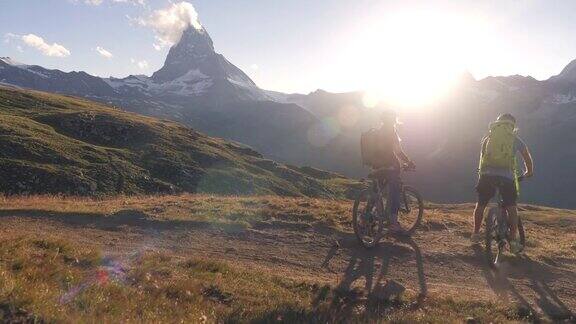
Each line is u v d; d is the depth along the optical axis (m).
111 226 14.67
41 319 6.39
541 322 8.62
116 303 7.50
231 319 7.55
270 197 22.42
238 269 10.31
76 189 58.66
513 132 11.48
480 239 13.30
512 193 11.44
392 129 12.16
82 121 87.19
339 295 9.26
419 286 10.22
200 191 73.00
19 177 56.75
